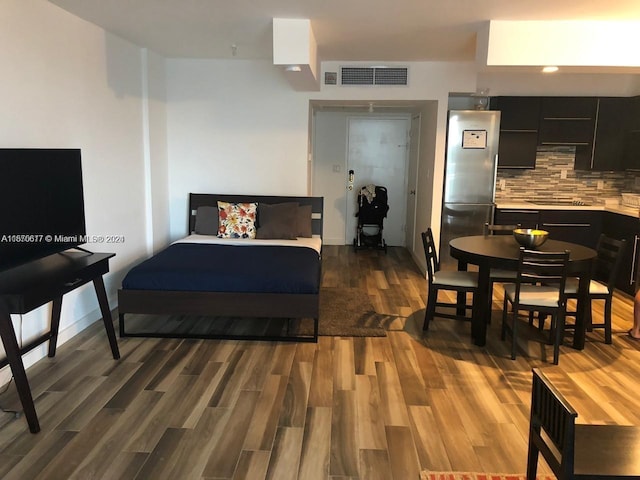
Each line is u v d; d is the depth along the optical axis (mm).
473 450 2453
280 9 3471
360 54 5035
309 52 3797
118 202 4500
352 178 7574
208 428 2602
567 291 3633
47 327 3436
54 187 3082
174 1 3307
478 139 5520
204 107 5598
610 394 3039
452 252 3875
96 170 4082
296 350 3617
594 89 5785
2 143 2963
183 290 3652
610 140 5727
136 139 4867
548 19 3639
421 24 3824
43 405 2789
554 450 1844
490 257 3523
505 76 5809
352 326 4113
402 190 7586
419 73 5410
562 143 5766
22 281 2676
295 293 3654
